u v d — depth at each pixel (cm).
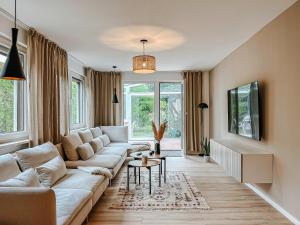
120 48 448
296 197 275
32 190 185
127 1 263
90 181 304
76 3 267
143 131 725
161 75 705
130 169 523
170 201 347
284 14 293
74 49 454
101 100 694
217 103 614
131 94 724
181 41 407
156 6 275
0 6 274
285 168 297
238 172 343
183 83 702
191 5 273
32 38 346
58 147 399
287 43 288
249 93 386
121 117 699
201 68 665
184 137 694
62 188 276
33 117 347
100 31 356
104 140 584
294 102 276
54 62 412
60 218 206
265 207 327
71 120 539
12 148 314
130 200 350
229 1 265
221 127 577
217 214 305
